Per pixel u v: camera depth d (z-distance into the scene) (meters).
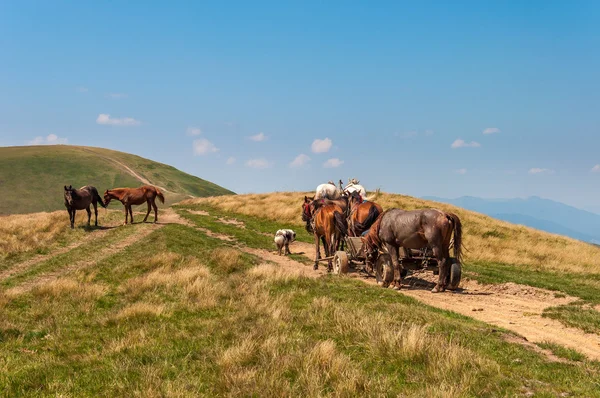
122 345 7.42
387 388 5.36
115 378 5.98
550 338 8.23
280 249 21.23
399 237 12.30
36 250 20.47
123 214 35.34
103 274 14.95
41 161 178.75
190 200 47.47
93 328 8.98
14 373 6.33
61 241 23.08
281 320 8.42
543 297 12.97
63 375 6.30
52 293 11.99
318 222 16.48
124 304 10.81
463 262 20.33
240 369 5.96
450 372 5.73
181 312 9.86
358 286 12.29
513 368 6.11
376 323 7.63
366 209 14.99
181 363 6.50
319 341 6.88
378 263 13.48
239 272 14.95
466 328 8.05
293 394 5.21
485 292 13.31
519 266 20.42
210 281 12.84
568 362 6.66
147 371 6.04
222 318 9.02
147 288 12.35
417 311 9.09
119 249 20.41
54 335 8.47
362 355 6.61
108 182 170.00
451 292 12.62
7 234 23.94
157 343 7.57
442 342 6.65
